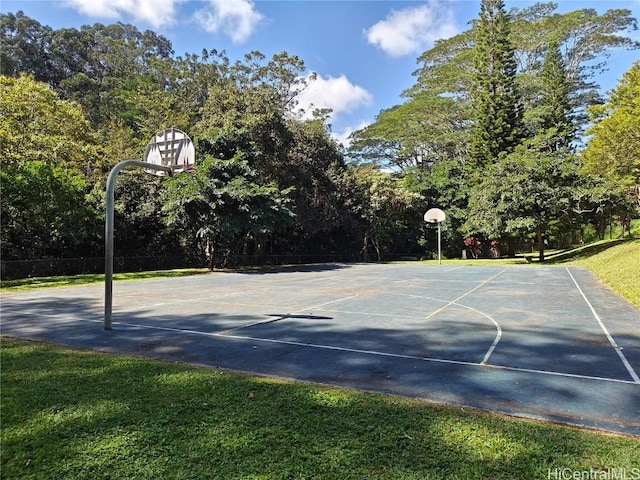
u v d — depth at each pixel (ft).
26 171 61.72
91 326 25.31
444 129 137.18
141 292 43.93
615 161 75.15
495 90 104.32
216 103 92.32
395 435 10.38
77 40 182.60
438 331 22.97
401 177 140.87
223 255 88.89
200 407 12.16
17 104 71.61
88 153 79.61
